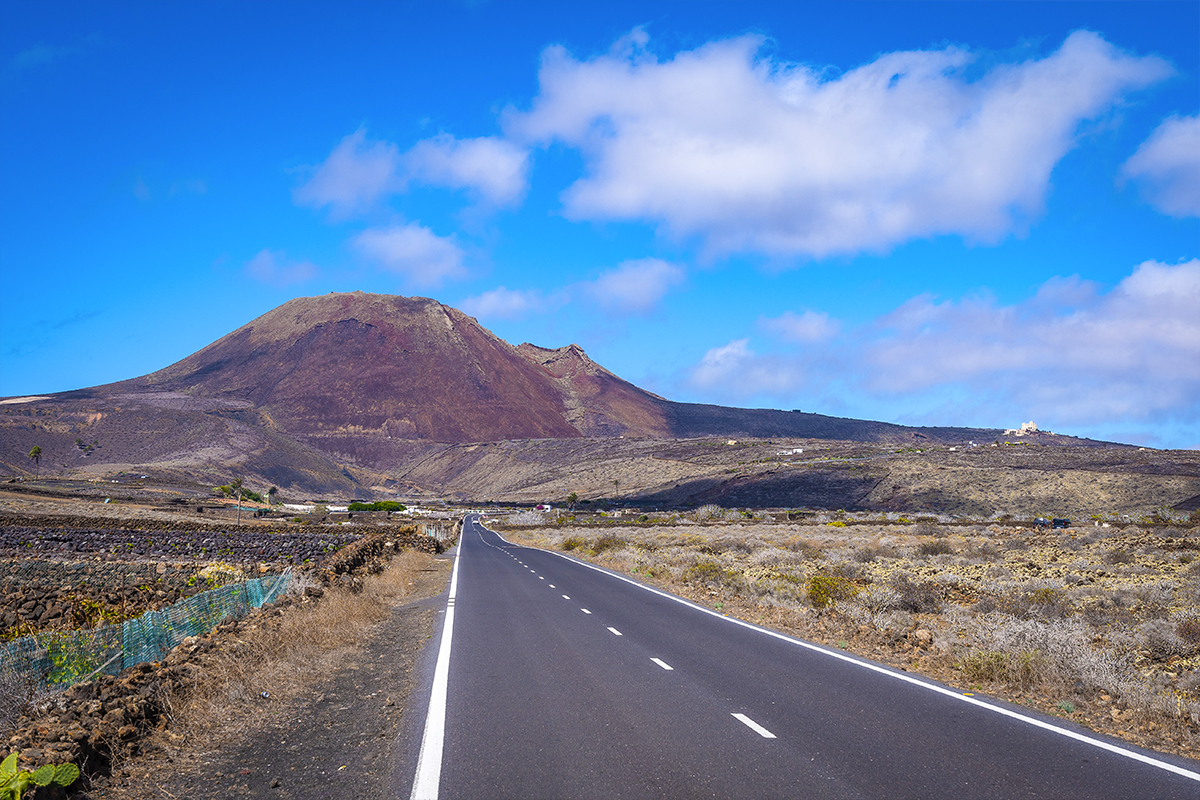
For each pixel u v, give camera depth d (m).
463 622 16.22
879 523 75.44
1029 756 6.77
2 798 5.27
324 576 19.88
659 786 6.01
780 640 13.49
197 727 7.74
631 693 9.32
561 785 6.07
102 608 17.59
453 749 7.09
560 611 17.95
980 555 35.28
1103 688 9.31
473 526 100.44
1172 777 6.23
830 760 6.64
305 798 5.94
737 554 36.47
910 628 14.30
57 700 7.44
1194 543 35.84
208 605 12.64
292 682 9.91
